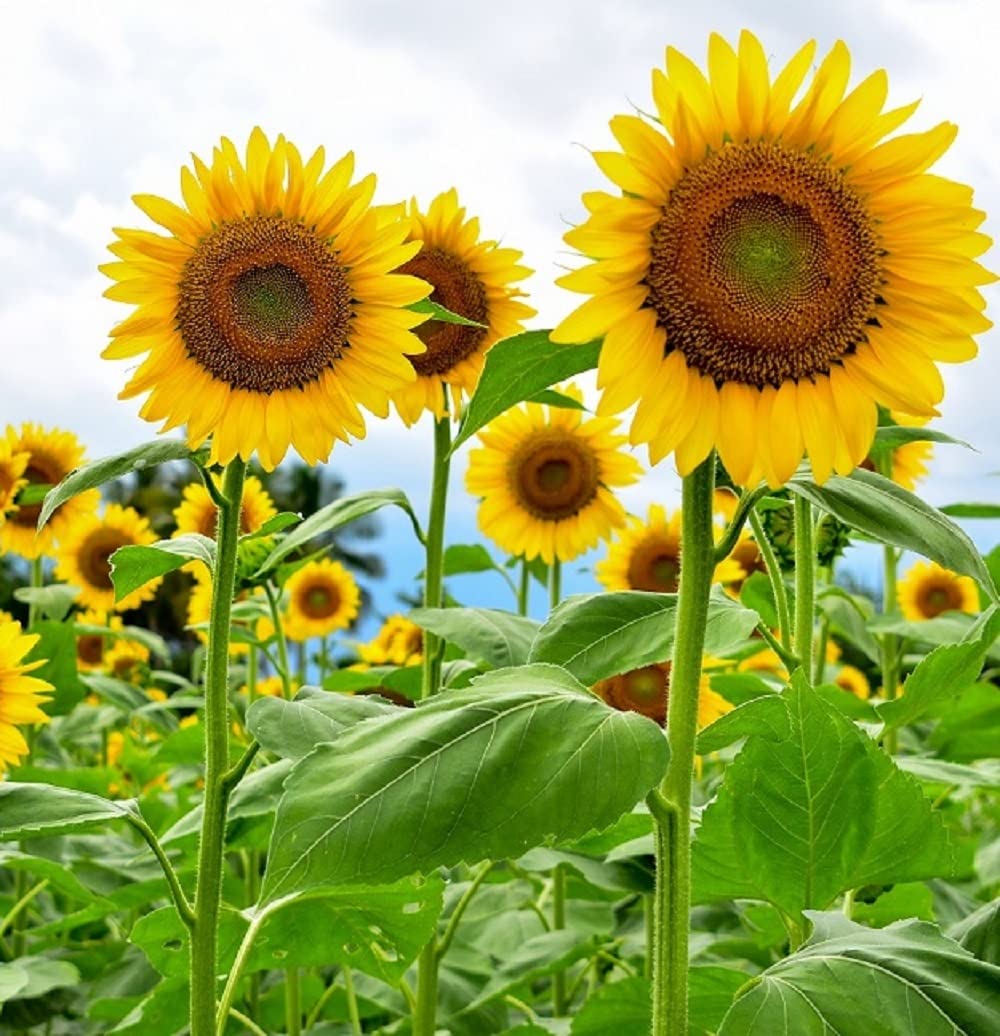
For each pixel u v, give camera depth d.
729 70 0.98
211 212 1.26
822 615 2.09
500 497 2.29
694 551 0.98
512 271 1.70
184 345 1.26
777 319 0.99
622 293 0.97
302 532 1.59
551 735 0.90
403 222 1.28
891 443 1.27
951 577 2.87
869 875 1.06
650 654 1.10
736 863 1.07
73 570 3.04
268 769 1.42
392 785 0.89
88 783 1.97
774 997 0.90
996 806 2.57
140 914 2.32
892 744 1.84
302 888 0.87
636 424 0.98
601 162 0.97
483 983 1.81
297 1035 1.77
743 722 1.04
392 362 1.28
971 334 1.00
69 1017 2.07
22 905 1.77
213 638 1.17
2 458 2.38
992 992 0.89
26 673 2.19
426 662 1.63
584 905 1.96
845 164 1.00
